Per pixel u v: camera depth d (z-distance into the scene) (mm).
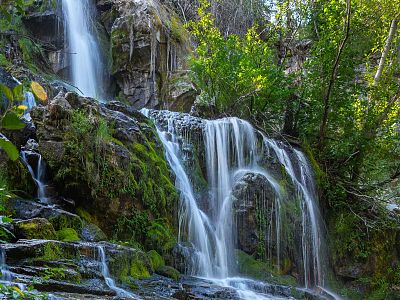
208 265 9422
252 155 11836
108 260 6637
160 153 10008
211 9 22109
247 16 22547
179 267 8727
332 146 13570
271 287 8961
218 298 7375
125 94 17047
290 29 16391
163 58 17578
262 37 21859
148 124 10484
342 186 12758
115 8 18156
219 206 10742
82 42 17062
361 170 13859
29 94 10102
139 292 6410
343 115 13562
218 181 11234
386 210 13016
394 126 14344
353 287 11516
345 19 13148
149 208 8781
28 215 6973
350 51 13555
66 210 7961
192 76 15375
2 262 5453
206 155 11281
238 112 13820
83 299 5055
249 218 10375
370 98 14016
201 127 11406
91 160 8102
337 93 13594
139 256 7324
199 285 7684
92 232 7438
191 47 18828
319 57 13656
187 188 10422
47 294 4719
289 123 14070
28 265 5574
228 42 14023
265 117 13891
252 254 10266
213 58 13727
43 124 8023
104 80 17562
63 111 8094
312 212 11859
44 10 15758
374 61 16953
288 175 11859
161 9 18969
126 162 8531
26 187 7758
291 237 10969
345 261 11828
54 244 6039
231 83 13570
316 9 14953
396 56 14922
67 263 5902
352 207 12828
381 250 12258
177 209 9555
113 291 5812
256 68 13586
